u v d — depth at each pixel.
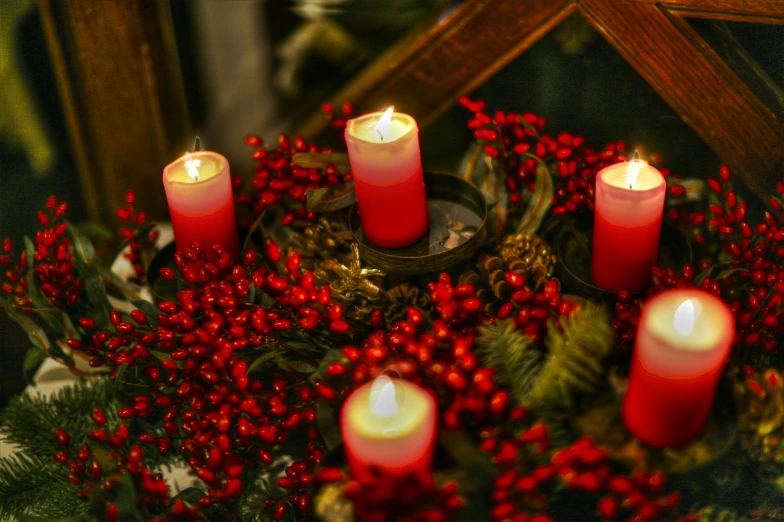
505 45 1.05
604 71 1.05
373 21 1.07
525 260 0.91
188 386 0.85
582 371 0.77
